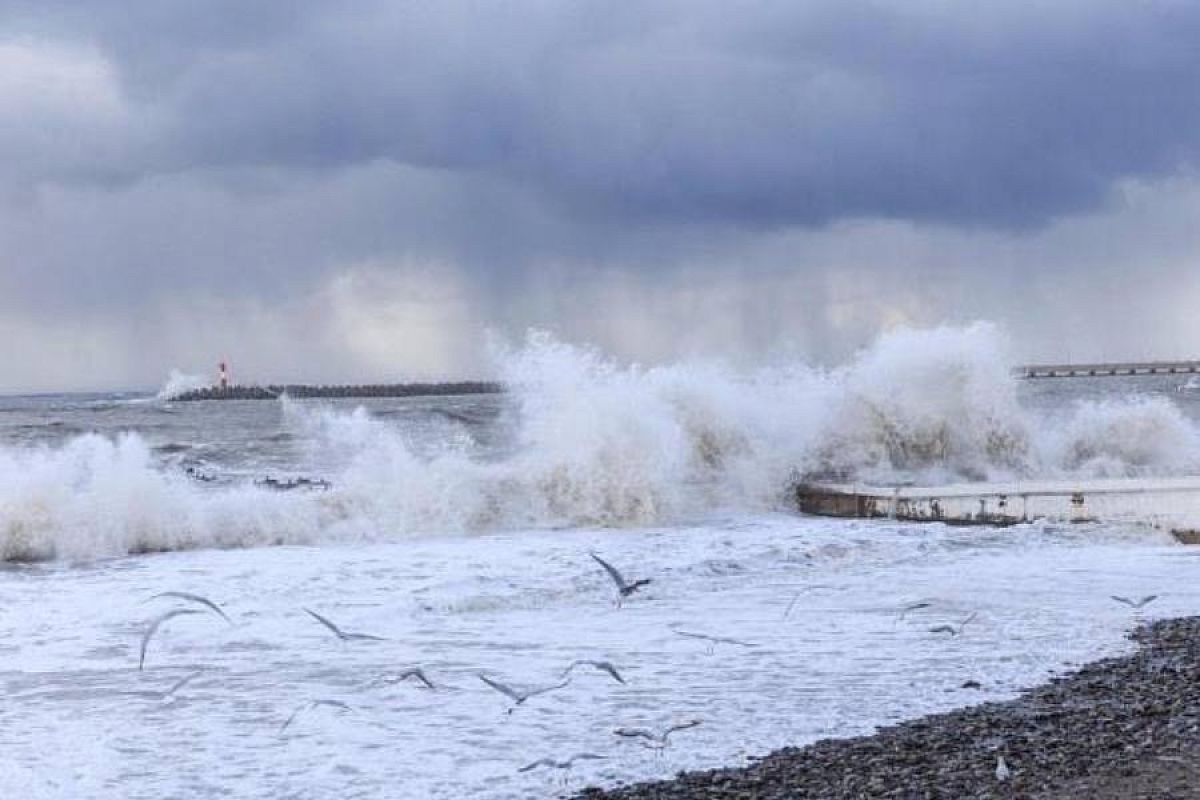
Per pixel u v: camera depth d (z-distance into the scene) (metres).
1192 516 24.75
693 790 8.95
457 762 9.75
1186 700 11.23
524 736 10.45
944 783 8.95
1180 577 19.00
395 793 9.05
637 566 19.58
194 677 11.22
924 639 14.39
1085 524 24.62
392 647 14.06
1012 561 20.80
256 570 19.19
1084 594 17.50
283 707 11.38
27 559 20.88
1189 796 8.46
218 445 45.97
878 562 20.73
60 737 10.47
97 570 19.55
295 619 15.64
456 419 61.31
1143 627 15.03
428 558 20.20
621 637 14.62
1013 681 12.29
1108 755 9.54
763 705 11.40
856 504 27.81
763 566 20.19
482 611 16.48
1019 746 9.88
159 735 10.52
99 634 14.77
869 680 12.35
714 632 14.90
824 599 17.23
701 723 10.77
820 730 10.56
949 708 11.26
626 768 9.54
